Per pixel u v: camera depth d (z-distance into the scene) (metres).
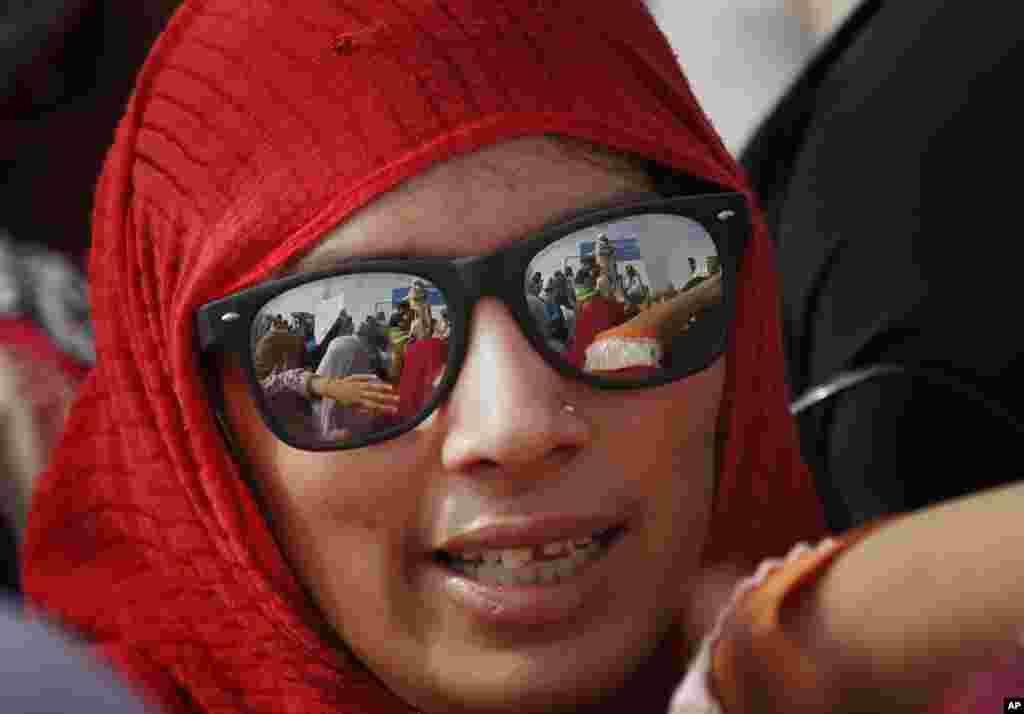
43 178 3.17
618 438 1.71
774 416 2.04
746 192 1.87
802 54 3.53
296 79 1.74
